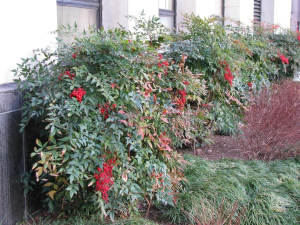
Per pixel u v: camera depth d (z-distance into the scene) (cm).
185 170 425
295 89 598
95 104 304
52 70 320
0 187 299
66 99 304
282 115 502
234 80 546
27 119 310
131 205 343
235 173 424
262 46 698
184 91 417
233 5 932
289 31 877
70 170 286
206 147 568
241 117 553
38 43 369
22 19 347
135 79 324
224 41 526
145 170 350
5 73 329
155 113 350
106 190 299
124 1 521
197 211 337
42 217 344
